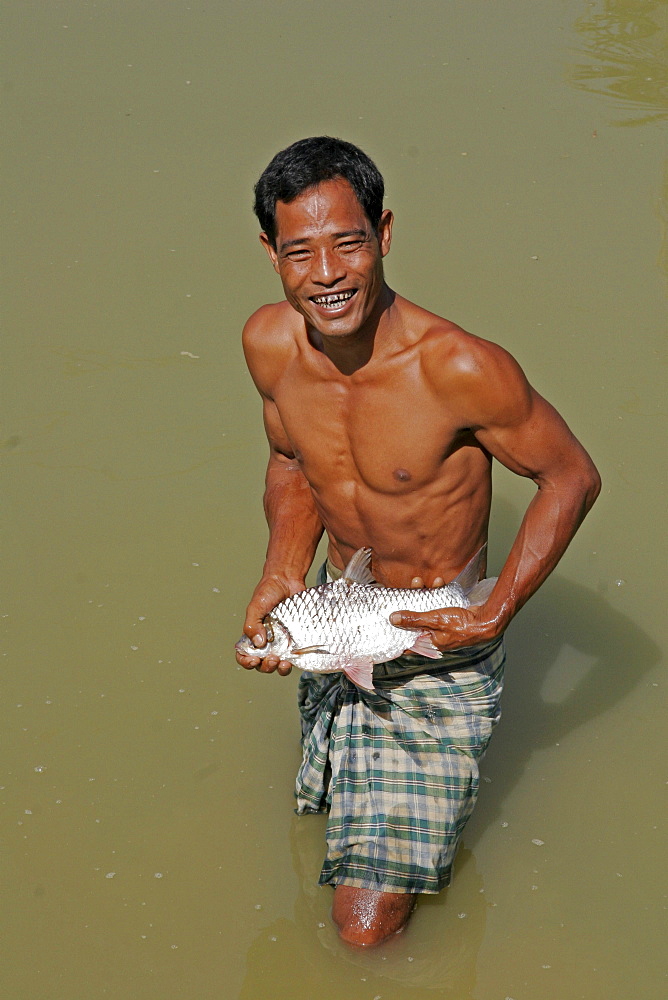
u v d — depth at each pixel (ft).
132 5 35.81
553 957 11.95
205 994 11.63
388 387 11.02
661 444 18.78
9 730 14.62
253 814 13.58
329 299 10.28
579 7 34.94
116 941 12.17
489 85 30.50
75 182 26.94
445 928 12.26
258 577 16.92
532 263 23.36
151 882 12.80
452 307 22.00
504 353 10.89
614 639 15.76
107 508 18.13
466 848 13.15
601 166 26.78
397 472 11.28
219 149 28.04
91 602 16.52
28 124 29.32
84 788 13.91
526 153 27.35
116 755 14.32
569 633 15.84
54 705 14.97
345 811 11.96
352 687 12.14
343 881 12.07
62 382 20.77
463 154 27.35
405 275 22.99
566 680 15.21
